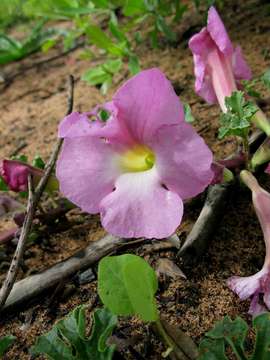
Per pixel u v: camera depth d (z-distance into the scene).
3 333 0.18
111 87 0.33
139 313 0.14
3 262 0.21
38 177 0.21
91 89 0.33
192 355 0.15
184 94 0.29
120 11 0.40
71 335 0.15
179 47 0.34
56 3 0.34
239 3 0.36
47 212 0.22
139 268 0.14
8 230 0.21
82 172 0.17
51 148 0.28
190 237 0.18
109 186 0.17
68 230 0.22
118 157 0.17
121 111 0.16
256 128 0.23
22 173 0.20
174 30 0.35
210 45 0.20
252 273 0.18
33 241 0.21
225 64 0.20
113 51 0.31
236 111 0.18
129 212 0.16
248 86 0.21
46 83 0.37
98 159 0.17
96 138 0.17
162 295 0.18
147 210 0.15
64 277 0.19
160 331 0.15
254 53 0.30
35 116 0.33
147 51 0.35
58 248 0.21
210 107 0.27
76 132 0.16
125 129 0.16
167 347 0.16
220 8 0.36
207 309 0.17
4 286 0.17
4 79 0.39
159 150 0.15
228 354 0.15
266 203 0.17
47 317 0.18
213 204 0.19
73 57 0.39
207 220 0.19
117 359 0.16
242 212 0.20
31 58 0.41
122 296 0.14
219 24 0.19
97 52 0.38
